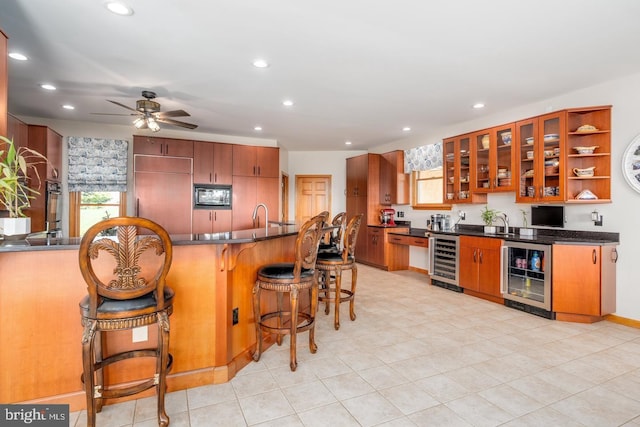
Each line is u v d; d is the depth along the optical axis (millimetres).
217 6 2246
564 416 1928
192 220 5633
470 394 2152
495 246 4164
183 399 2078
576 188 3801
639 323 3383
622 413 1960
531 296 3820
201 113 4859
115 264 2021
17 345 1866
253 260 2754
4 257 1837
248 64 3178
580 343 2975
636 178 3393
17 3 2199
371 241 6766
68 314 1944
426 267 6074
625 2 2188
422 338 3076
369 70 3307
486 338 3080
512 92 3928
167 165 5504
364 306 4086
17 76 3469
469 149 4914
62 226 5230
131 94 4023
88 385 1643
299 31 2576
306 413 1942
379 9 2281
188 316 2221
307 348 2859
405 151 6531
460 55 2973
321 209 7988
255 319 2605
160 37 2670
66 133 5297
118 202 5566
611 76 3457
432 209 5965
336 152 7957
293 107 4559
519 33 2594
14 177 1930
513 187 4270
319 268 3381
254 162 6059
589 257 3443
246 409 1977
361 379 2336
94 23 2457
